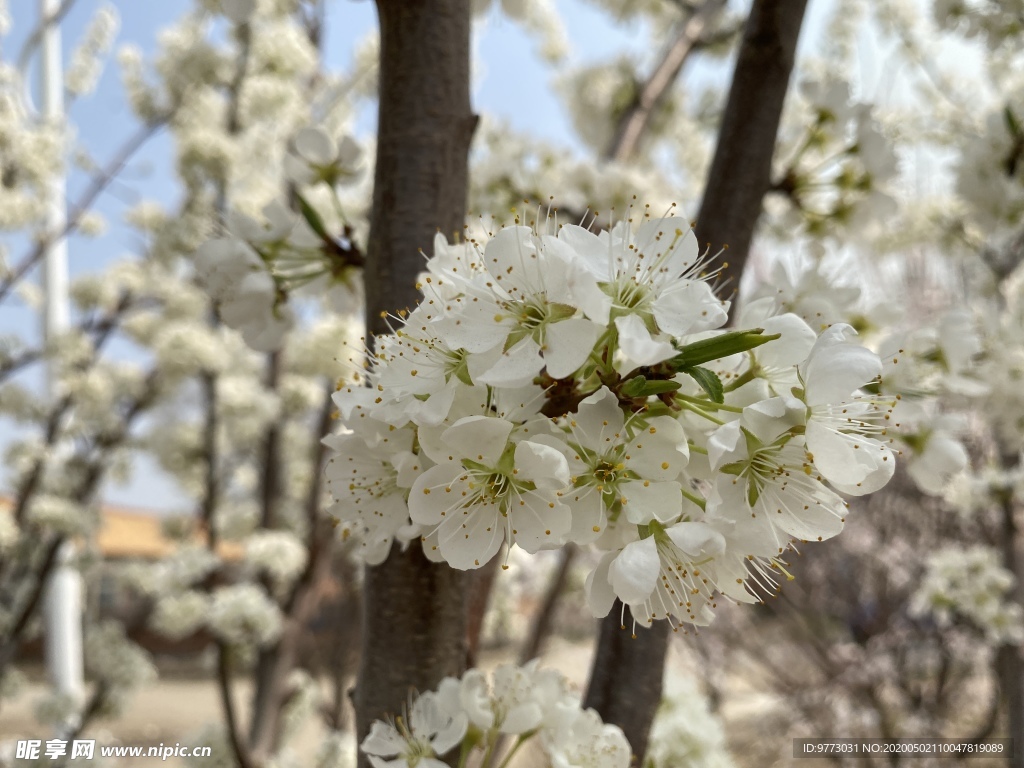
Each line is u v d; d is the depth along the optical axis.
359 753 0.15
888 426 0.19
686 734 0.22
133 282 0.60
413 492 0.10
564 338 0.10
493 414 0.11
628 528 0.11
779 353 0.11
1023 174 0.28
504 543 0.11
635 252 0.11
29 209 0.50
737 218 0.19
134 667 0.54
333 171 0.20
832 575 0.79
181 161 0.56
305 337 0.55
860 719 0.67
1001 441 0.37
